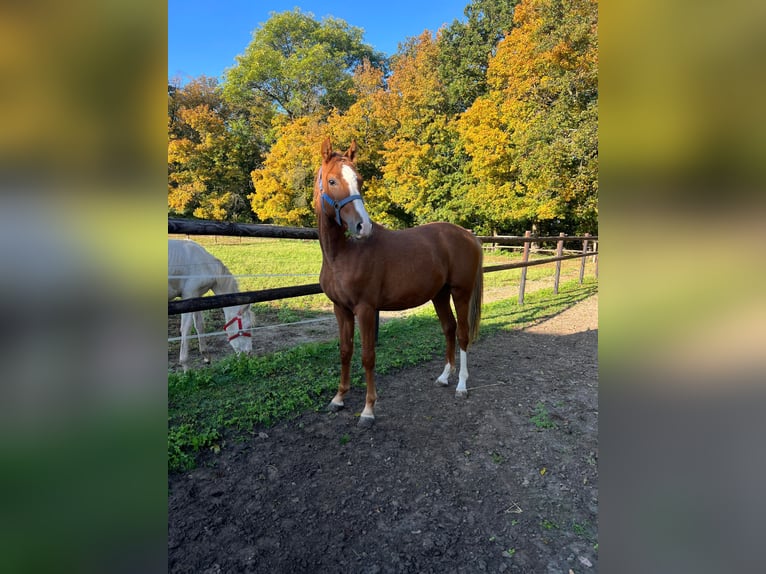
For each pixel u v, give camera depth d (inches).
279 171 780.0
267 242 760.3
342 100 1038.4
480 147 620.4
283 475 84.2
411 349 164.2
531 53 512.4
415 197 765.9
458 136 733.9
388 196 807.1
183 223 103.3
